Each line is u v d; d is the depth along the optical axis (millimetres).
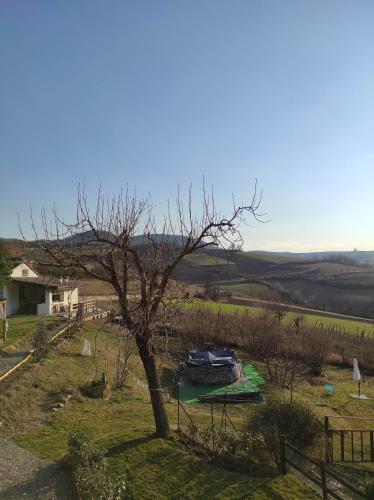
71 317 38375
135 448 13977
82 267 14398
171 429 16203
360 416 26266
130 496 11383
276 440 14172
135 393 23562
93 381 22391
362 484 14445
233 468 13047
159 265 14289
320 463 11414
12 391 19047
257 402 25656
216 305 56375
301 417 15672
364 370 39188
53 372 22797
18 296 44375
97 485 10875
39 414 18312
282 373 33469
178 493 11477
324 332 41219
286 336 40531
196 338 39688
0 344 27016
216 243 14078
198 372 28625
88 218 14820
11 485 12141
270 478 12539
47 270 18859
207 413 22547
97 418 18531
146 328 14484
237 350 39750
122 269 14602
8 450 14539
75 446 13156
